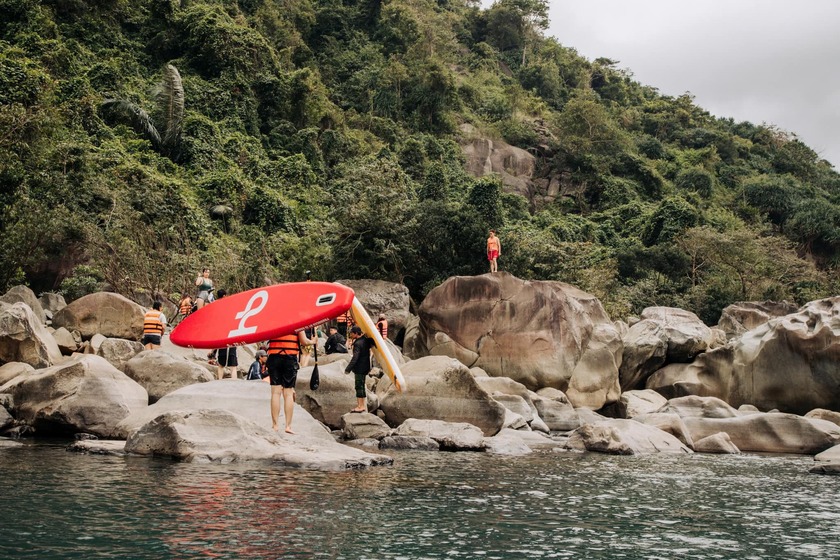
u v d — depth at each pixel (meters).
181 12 67.62
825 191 102.25
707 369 25.41
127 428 11.38
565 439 16.89
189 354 18.17
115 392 12.33
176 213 41.47
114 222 33.09
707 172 94.12
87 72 54.66
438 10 116.44
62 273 31.31
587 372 23.36
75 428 11.91
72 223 29.41
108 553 4.88
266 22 81.69
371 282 29.27
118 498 6.75
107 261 29.78
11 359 15.59
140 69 62.88
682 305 49.44
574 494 8.38
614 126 94.88
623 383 26.05
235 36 66.38
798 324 22.73
